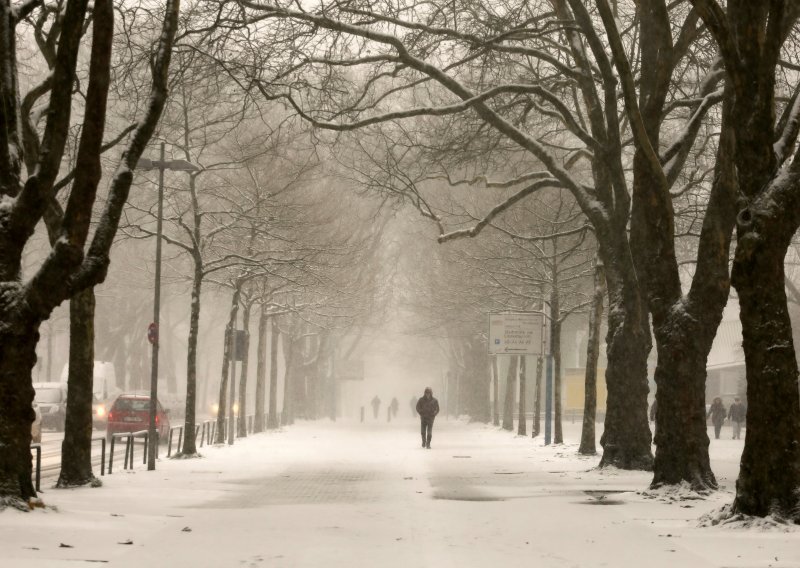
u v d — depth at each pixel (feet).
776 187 109.40
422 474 191.31
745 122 110.01
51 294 112.98
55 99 112.88
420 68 185.47
